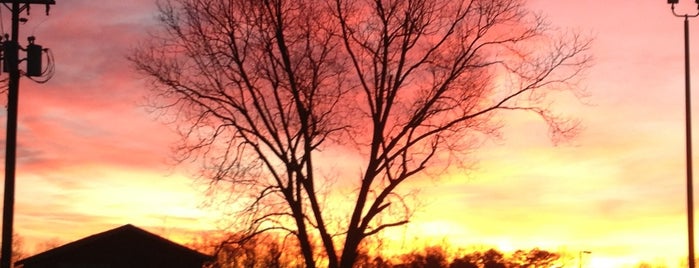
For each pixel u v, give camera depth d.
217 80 29.36
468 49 29.72
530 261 46.34
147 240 38.97
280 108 29.84
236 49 29.34
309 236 30.75
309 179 30.14
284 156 29.78
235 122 29.42
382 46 30.00
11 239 23.52
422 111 29.84
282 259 33.22
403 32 29.75
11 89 24.08
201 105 29.34
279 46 29.52
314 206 30.16
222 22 29.25
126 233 38.88
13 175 23.78
